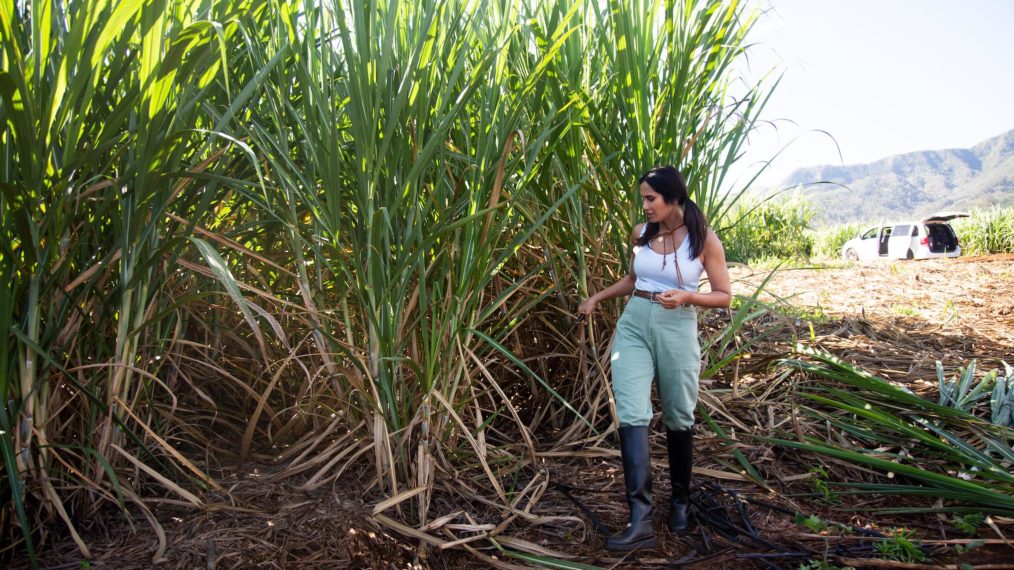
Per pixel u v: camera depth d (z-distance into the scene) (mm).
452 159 2797
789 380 3766
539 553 2258
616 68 3254
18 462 1977
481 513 2471
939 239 16828
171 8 2033
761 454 3033
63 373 2002
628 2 3037
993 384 3621
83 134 1986
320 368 2568
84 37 1764
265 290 2836
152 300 2330
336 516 2289
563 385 3434
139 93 1862
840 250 21000
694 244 2381
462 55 2402
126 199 2098
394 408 2465
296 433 2893
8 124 1743
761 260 15055
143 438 2436
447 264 2609
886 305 7195
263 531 2186
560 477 2826
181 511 2287
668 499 2695
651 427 3262
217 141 2402
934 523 2500
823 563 2168
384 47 2186
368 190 2307
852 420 3295
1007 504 2436
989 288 8672
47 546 2051
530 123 2928
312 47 2289
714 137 3354
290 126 2586
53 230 1929
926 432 3154
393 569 2092
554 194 3328
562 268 3346
